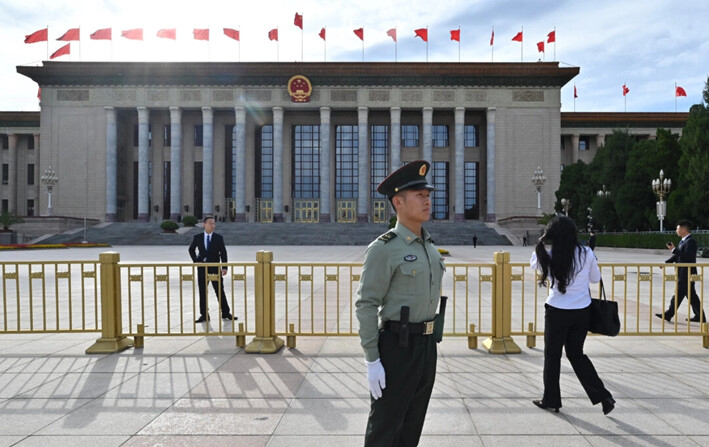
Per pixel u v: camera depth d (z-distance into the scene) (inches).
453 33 2438.5
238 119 2471.7
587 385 173.5
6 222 1998.0
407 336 112.5
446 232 2064.5
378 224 2208.4
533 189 2452.0
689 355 256.5
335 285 570.6
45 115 2465.6
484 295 487.5
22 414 174.2
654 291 510.6
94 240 1955.0
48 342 285.7
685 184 1321.4
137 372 225.6
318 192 2706.7
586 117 2699.3
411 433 122.1
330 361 244.4
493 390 200.4
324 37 2437.3
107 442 150.9
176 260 985.5
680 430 160.6
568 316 175.8
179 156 2482.8
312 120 2679.6
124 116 2662.4
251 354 258.1
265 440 152.4
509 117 2466.8
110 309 265.9
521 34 2402.8
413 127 2691.9
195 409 178.7
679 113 2667.3
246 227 2132.1
